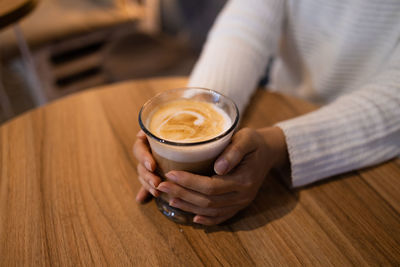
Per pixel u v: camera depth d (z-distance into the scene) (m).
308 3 0.54
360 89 0.44
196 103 0.36
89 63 1.20
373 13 0.49
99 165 0.40
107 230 0.34
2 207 0.35
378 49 0.52
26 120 0.45
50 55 1.07
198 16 1.47
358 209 0.36
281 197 0.37
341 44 0.54
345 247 0.33
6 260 0.31
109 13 1.15
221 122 0.34
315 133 0.39
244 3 0.54
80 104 0.48
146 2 1.62
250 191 0.34
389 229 0.34
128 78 1.01
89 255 0.32
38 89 1.08
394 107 0.40
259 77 0.52
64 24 1.05
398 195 0.37
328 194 0.38
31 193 0.37
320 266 0.31
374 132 0.40
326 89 0.59
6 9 0.62
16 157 0.40
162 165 0.33
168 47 1.17
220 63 0.47
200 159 0.31
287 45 0.61
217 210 0.34
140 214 0.35
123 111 0.47
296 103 0.48
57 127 0.44
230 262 0.32
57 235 0.33
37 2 0.70
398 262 0.32
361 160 0.39
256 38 0.51
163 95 0.35
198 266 0.31
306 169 0.38
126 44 1.16
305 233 0.34
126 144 0.42
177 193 0.32
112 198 0.37
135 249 0.32
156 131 0.32
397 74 0.43
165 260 0.32
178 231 0.34
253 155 0.34
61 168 0.39
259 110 0.47
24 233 0.33
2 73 1.23
